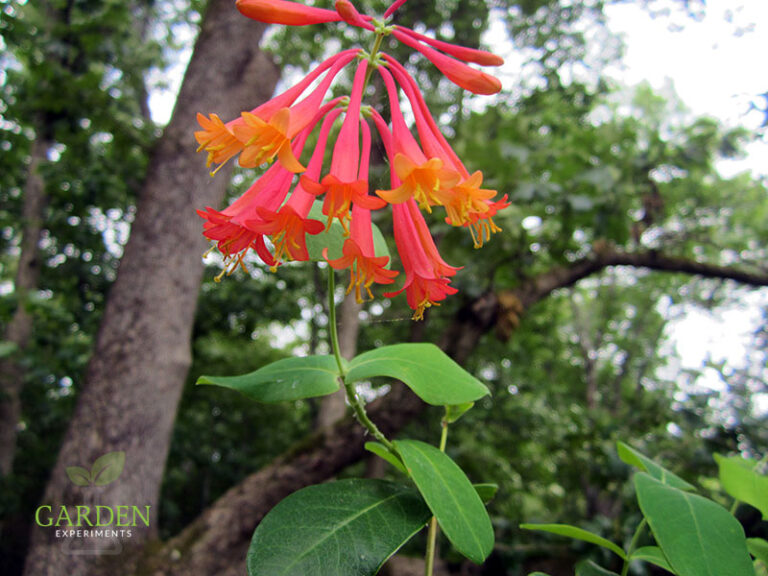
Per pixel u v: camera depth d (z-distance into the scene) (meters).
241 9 1.32
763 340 6.50
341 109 1.44
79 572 4.58
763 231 9.08
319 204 1.61
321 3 6.41
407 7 8.27
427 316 7.99
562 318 16.25
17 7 7.59
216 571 5.00
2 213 12.18
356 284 1.28
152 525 5.16
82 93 6.38
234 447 16.75
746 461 1.92
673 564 1.23
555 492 16.36
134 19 10.69
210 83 6.10
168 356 5.50
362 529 1.28
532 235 7.10
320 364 1.60
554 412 12.16
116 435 5.09
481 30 9.23
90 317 12.22
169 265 5.63
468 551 1.17
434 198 1.21
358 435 5.64
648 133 7.42
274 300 12.59
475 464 10.48
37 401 12.66
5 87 9.95
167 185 5.85
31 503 13.41
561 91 9.55
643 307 17.72
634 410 7.25
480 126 6.76
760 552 1.63
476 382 1.48
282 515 1.31
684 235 7.95
